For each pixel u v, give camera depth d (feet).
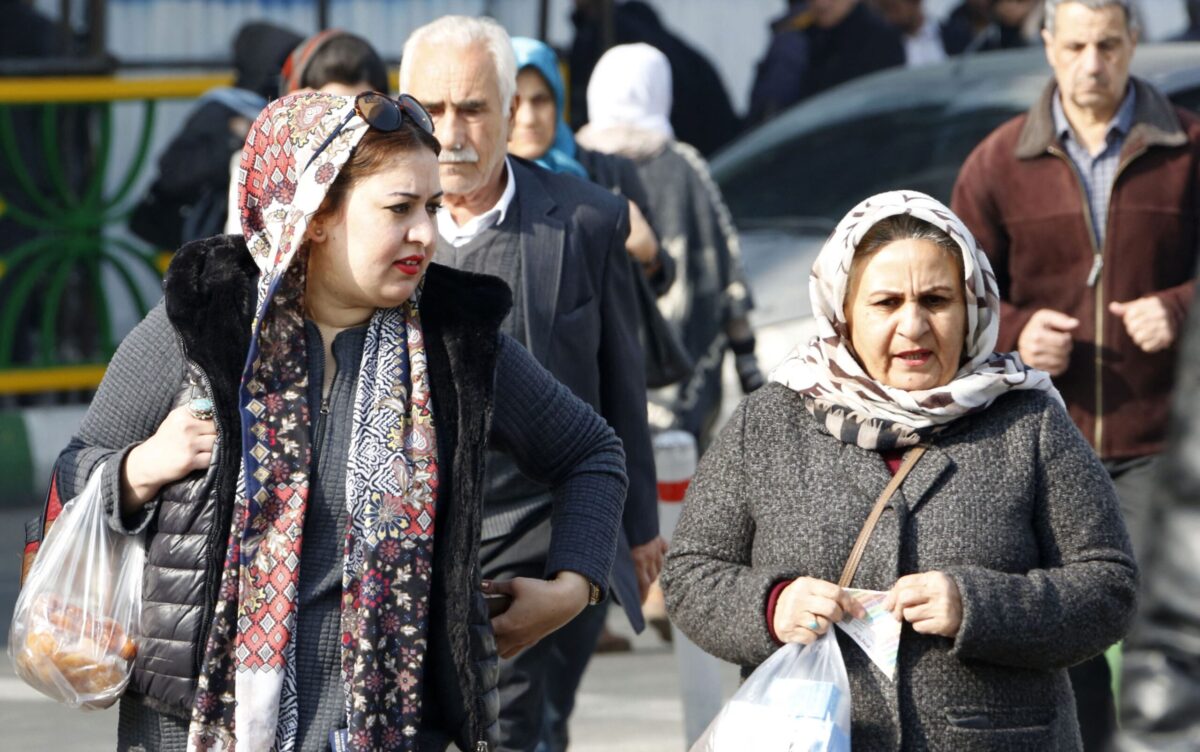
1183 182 55.67
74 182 99.14
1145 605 28.48
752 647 33.55
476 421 30.89
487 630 31.53
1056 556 33.71
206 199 79.61
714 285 73.51
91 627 30.45
